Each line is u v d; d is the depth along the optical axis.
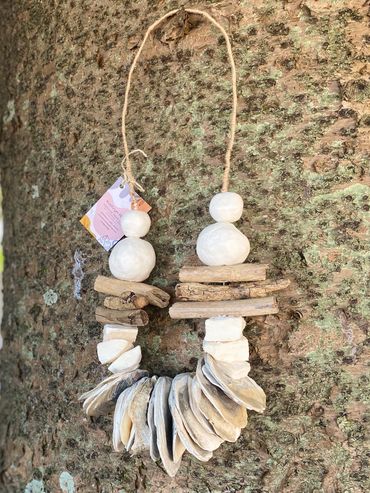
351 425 0.90
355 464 0.89
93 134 1.06
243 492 0.93
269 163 0.95
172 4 1.01
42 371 1.09
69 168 1.08
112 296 0.99
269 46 0.96
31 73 1.15
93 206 1.05
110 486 1.00
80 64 1.07
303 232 0.93
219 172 0.97
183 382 0.93
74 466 1.03
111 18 1.05
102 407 0.98
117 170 1.04
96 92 1.06
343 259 0.92
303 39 0.95
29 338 1.13
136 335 0.98
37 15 1.15
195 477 0.95
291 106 0.95
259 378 0.93
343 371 0.90
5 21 1.25
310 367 0.92
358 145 0.92
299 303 0.92
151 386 0.95
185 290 0.93
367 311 0.90
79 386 1.04
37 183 1.13
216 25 0.96
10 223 1.23
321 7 0.94
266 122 0.96
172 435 0.92
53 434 1.07
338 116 0.93
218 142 0.98
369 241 0.91
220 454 0.94
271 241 0.94
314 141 0.94
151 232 1.01
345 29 0.94
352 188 0.92
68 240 1.08
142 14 1.03
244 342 0.91
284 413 0.92
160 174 1.01
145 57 1.02
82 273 1.05
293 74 0.95
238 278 0.91
